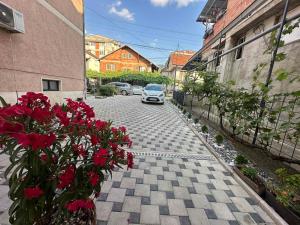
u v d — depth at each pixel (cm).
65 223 130
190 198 228
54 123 117
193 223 187
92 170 126
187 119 732
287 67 412
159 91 1212
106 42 3659
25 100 120
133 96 1711
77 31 941
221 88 542
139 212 196
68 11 833
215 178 281
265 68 489
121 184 246
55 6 719
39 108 107
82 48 1018
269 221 196
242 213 206
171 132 538
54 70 734
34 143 92
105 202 208
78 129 127
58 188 120
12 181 115
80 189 121
